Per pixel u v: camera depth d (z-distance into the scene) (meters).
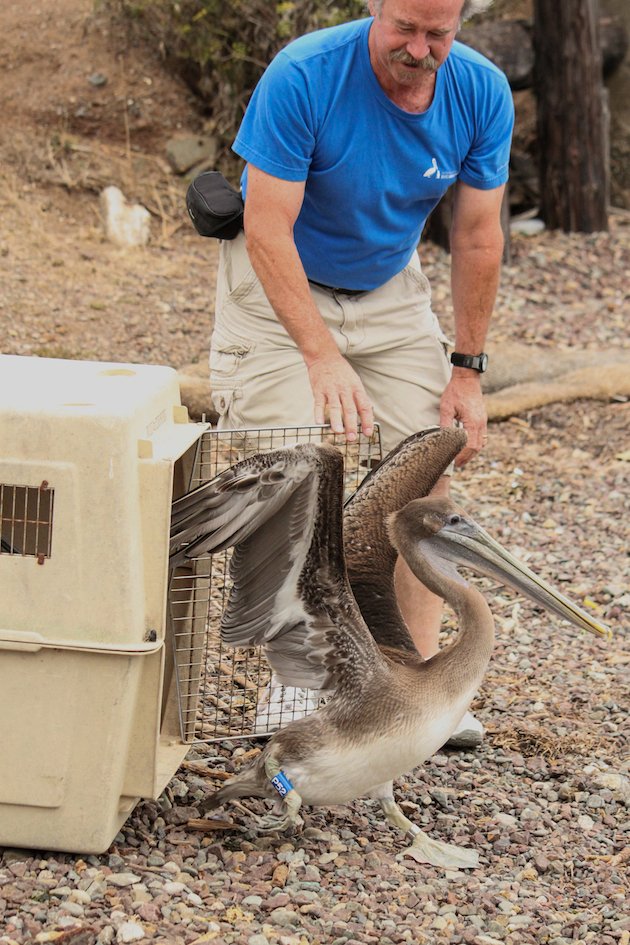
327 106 4.16
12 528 3.38
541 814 4.21
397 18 3.89
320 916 3.41
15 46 10.84
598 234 11.59
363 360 4.72
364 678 3.63
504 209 10.89
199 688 4.22
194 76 11.02
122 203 10.13
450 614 5.81
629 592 6.16
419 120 4.25
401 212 4.47
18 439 3.29
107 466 3.27
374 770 3.68
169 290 9.32
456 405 4.71
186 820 3.86
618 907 3.64
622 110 12.49
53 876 3.44
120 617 3.33
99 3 11.03
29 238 9.57
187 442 3.57
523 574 3.95
